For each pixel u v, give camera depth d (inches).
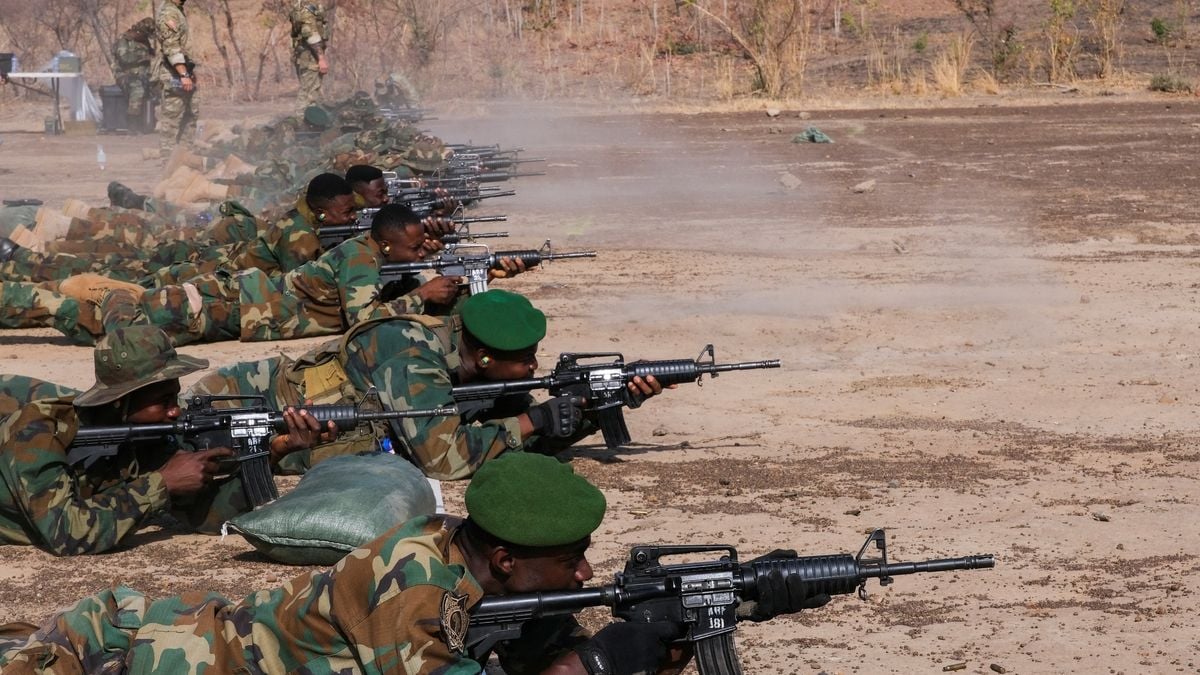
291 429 271.9
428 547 157.2
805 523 288.8
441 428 286.7
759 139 1114.7
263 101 1517.0
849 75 1539.1
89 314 438.0
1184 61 1524.4
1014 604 246.5
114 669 167.0
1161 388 404.2
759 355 449.4
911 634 233.6
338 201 458.9
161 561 268.2
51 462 261.1
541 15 1704.0
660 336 470.3
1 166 995.3
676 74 1598.2
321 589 158.6
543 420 294.2
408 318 296.4
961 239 656.4
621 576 166.4
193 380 398.3
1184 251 619.5
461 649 153.6
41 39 1643.7
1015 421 372.5
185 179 735.1
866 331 479.8
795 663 221.8
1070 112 1261.1
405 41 1529.3
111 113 1256.2
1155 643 227.8
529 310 296.5
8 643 172.9
